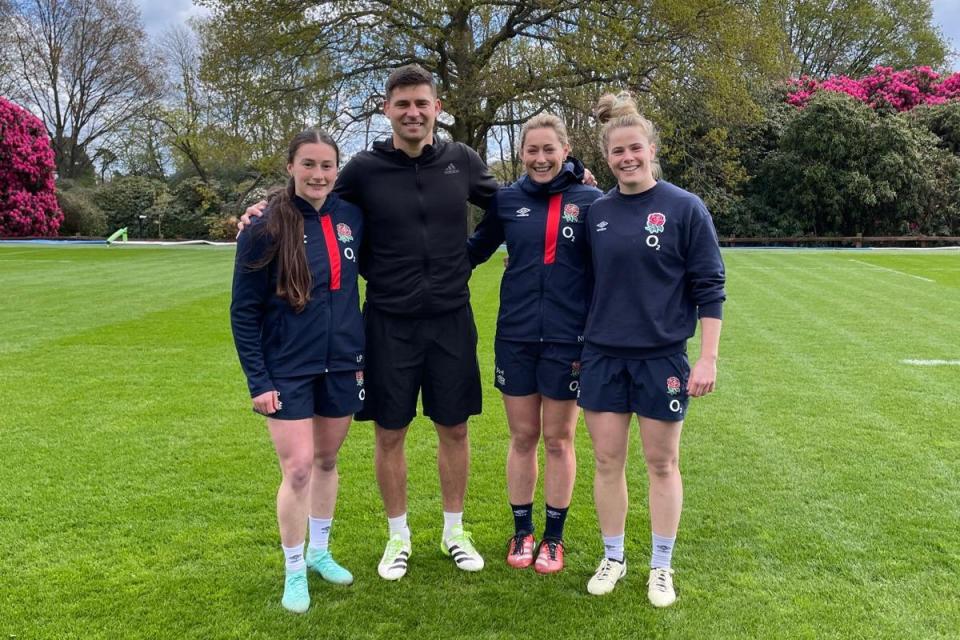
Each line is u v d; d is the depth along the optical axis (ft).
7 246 67.51
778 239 77.71
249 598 8.39
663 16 50.42
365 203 8.64
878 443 13.74
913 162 72.95
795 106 81.51
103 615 8.00
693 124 62.13
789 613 8.05
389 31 55.01
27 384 17.80
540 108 57.36
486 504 11.16
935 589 8.52
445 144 9.05
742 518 10.53
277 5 53.21
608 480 8.50
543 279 8.77
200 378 18.51
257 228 7.73
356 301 8.40
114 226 94.63
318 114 59.41
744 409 16.03
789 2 99.09
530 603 8.35
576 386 8.85
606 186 73.56
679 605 8.25
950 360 20.62
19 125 77.41
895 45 118.52
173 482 11.77
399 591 8.63
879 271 44.86
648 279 7.93
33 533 9.91
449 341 8.91
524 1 52.80
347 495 11.44
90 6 101.50
